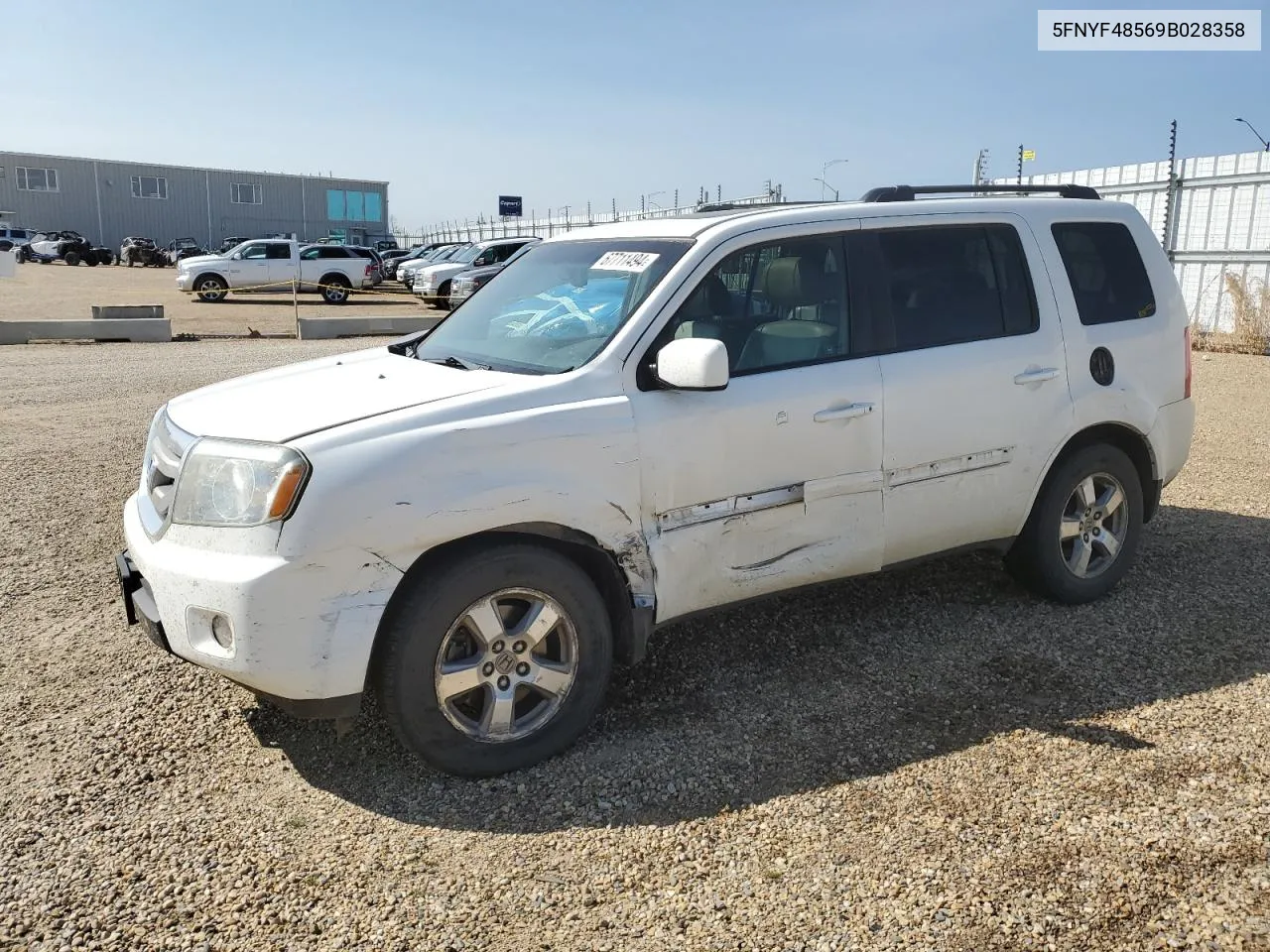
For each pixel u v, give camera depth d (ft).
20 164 212.23
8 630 15.19
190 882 9.34
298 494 10.11
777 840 9.86
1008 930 8.45
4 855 9.70
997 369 14.38
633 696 13.12
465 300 15.78
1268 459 25.90
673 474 11.97
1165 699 12.62
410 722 10.67
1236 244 48.49
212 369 44.96
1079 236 15.85
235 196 234.38
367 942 8.53
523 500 10.90
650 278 12.70
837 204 14.11
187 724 12.36
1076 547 15.84
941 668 13.73
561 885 9.28
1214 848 9.46
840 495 13.26
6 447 27.86
